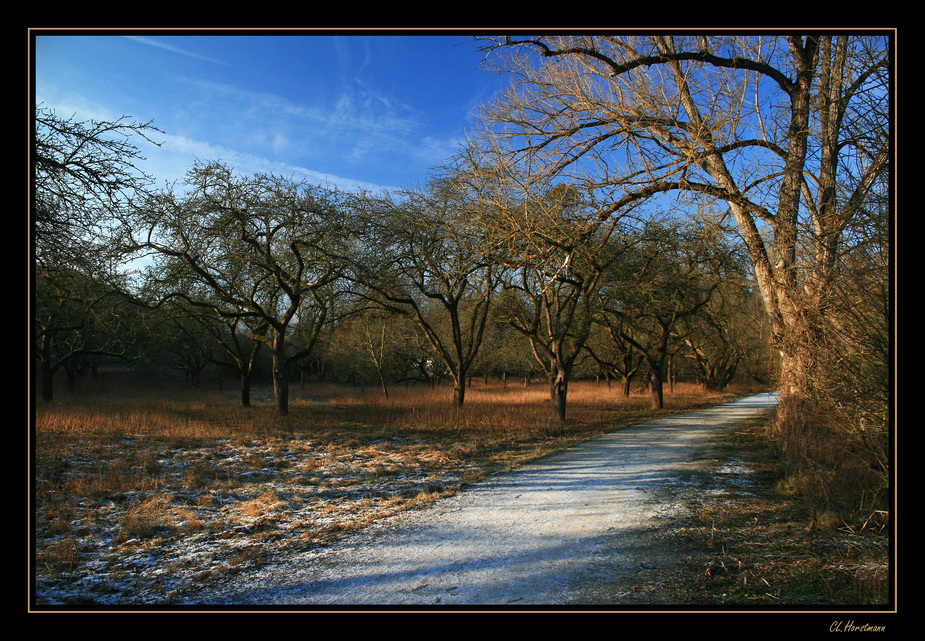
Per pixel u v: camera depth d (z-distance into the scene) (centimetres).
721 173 1086
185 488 838
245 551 574
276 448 1239
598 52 1116
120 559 552
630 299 2147
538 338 1923
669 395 3684
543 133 1215
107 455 1075
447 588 470
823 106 948
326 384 4662
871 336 620
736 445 1298
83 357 3169
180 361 3853
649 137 1142
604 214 1212
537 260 1374
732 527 628
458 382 2223
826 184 925
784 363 1009
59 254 962
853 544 544
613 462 1091
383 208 1875
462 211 1568
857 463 741
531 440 1447
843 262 676
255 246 1731
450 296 2119
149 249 1627
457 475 985
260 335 2017
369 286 1948
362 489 874
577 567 514
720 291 2280
